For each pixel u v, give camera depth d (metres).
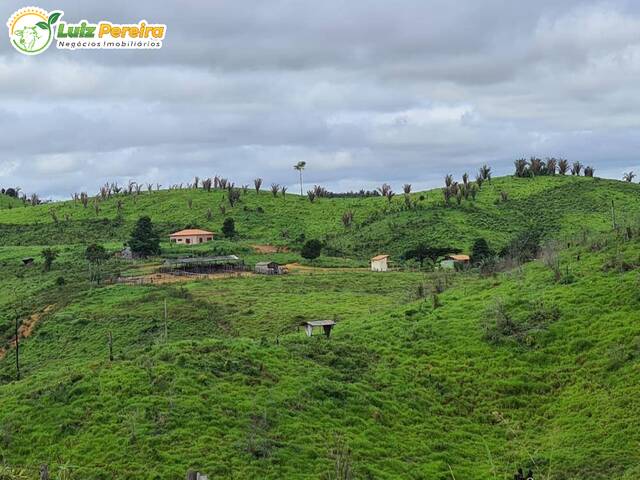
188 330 83.00
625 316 64.50
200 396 49.72
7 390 54.09
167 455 42.97
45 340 86.12
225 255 145.75
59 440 45.81
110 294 103.38
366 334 69.38
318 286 112.44
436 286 88.69
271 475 42.09
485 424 55.06
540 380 59.50
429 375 60.78
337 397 53.78
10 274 130.88
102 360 58.09
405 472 45.84
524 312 68.62
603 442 49.50
